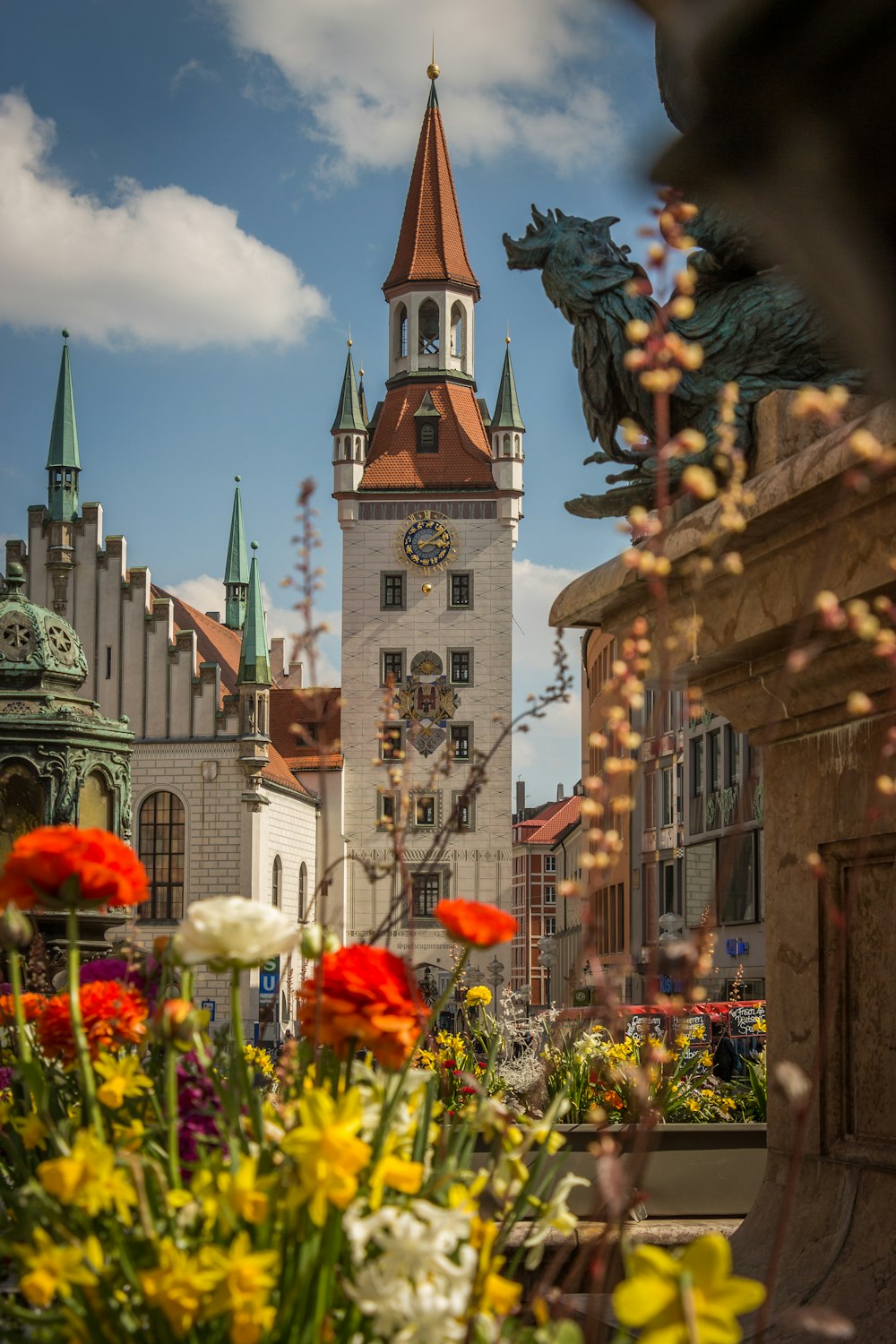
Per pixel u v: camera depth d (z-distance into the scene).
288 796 64.69
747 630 3.67
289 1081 2.30
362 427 75.25
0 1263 2.25
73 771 11.89
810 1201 3.80
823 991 3.87
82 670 12.30
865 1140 3.68
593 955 1.88
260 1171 1.97
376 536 74.56
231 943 2.12
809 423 3.51
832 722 3.82
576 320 3.81
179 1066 2.42
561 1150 4.67
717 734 35.62
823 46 1.70
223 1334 1.78
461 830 2.46
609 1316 3.20
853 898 1.97
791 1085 1.55
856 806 3.73
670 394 3.71
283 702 74.31
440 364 78.06
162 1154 2.19
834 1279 3.53
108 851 2.20
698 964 1.87
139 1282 1.83
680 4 1.74
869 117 1.74
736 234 3.55
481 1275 1.91
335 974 2.16
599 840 1.88
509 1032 6.57
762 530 3.46
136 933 2.80
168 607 62.38
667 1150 4.88
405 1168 1.95
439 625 73.62
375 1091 2.17
